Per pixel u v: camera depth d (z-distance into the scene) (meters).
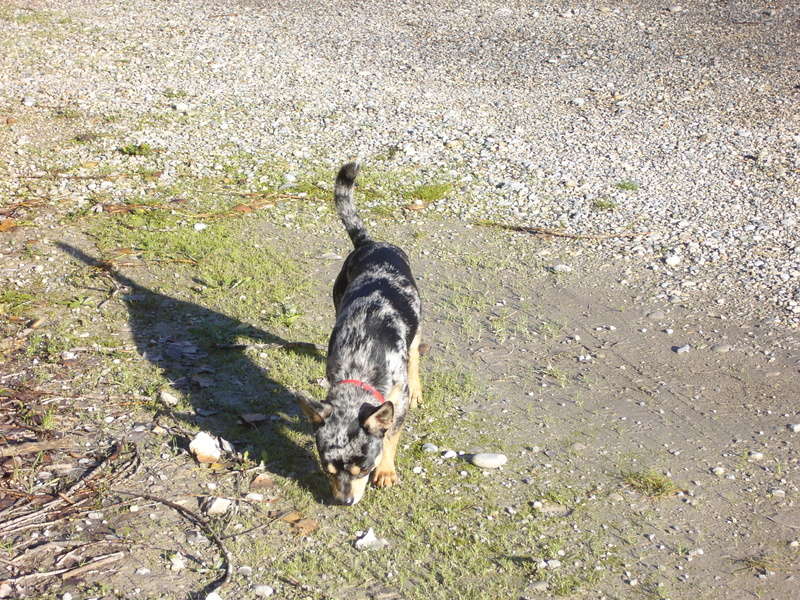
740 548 1.91
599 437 2.25
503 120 4.69
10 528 1.88
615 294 2.95
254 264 3.07
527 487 2.08
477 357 2.60
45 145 4.06
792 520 1.98
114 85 5.10
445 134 4.43
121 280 2.92
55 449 2.12
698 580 1.83
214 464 2.10
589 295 2.95
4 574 1.77
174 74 5.40
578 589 1.80
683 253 3.22
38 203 3.44
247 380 2.43
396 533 1.94
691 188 3.78
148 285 2.90
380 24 6.89
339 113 4.73
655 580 1.83
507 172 3.96
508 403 2.39
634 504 2.03
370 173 3.91
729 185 3.80
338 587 1.79
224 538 1.89
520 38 6.43
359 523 1.96
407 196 3.68
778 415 2.33
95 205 3.46
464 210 3.58
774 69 5.50
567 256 3.22
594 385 2.47
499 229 3.43
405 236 3.35
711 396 2.41
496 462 2.14
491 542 1.92
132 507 1.96
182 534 1.90
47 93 4.87
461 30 6.68
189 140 4.24
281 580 1.80
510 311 2.84
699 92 5.12
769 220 3.46
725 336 2.70
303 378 2.45
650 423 2.31
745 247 3.25
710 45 6.11
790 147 4.22
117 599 1.73
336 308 2.50
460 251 3.24
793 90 5.09
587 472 2.13
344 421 1.92
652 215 3.53
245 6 7.53
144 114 4.59
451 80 5.43
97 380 2.37
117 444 2.14
